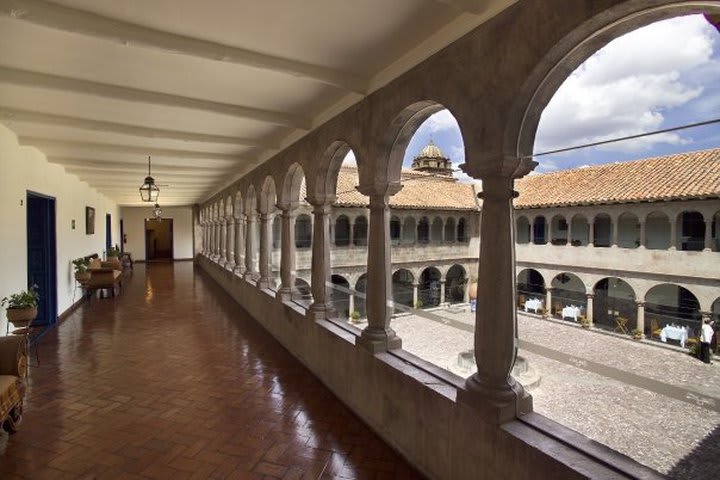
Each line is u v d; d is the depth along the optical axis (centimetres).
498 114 275
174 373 554
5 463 343
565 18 231
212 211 1700
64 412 436
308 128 581
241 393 491
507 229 290
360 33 338
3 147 593
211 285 1416
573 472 224
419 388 343
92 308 1004
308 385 518
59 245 889
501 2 272
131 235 2417
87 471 334
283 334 688
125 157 834
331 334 500
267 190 860
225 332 776
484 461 281
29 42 350
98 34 313
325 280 578
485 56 285
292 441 384
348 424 419
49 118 563
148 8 302
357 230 1158
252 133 675
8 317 575
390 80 396
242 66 397
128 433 394
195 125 620
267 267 874
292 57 383
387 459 358
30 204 823
